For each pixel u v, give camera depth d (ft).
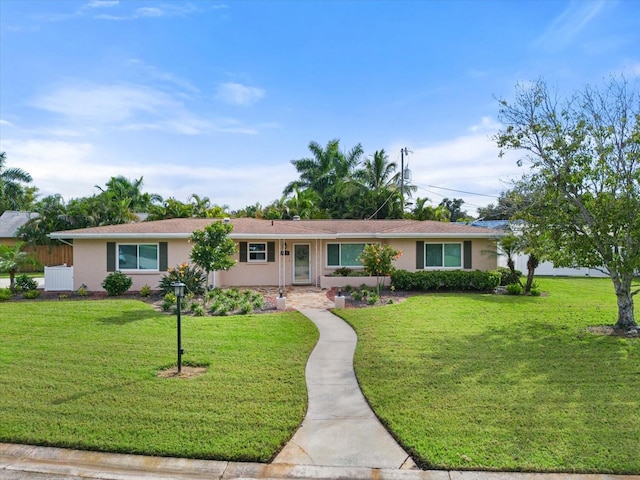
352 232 68.13
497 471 14.93
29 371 25.11
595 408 19.97
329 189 134.51
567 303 50.29
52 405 20.24
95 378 23.97
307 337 33.96
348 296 56.34
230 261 50.03
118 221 107.65
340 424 18.84
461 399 21.12
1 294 53.36
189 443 16.69
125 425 18.19
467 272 62.08
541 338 33.17
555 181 37.42
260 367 26.18
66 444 16.67
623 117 35.17
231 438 17.13
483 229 68.28
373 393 21.99
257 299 50.31
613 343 31.68
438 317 41.16
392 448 16.74
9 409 19.77
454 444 16.62
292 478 14.84
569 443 16.63
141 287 61.82
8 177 146.41
